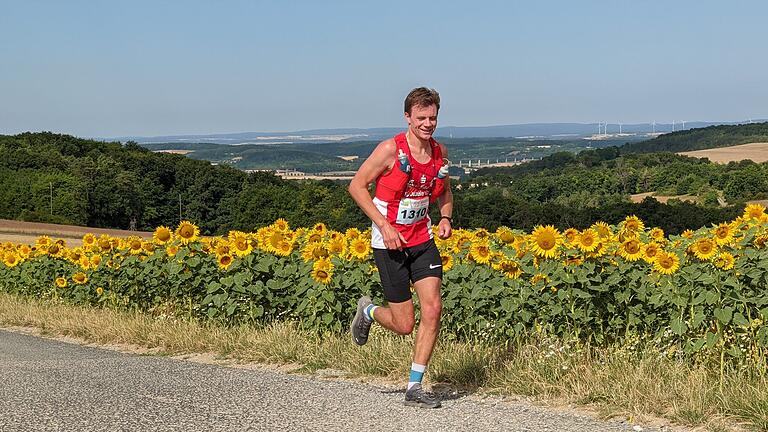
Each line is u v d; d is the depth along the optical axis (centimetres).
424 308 531
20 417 527
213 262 1039
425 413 500
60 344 938
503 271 776
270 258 936
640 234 902
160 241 1148
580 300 716
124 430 487
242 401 547
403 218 528
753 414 464
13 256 1441
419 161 521
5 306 1267
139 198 10969
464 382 599
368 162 525
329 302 838
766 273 655
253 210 9762
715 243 666
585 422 473
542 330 712
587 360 603
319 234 1014
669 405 496
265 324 905
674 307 658
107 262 1198
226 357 784
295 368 703
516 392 557
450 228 567
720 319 607
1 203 9875
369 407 519
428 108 513
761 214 770
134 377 657
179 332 881
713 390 511
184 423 496
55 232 6694
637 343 649
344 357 690
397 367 642
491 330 743
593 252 711
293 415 504
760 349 596
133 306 1148
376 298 853
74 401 569
